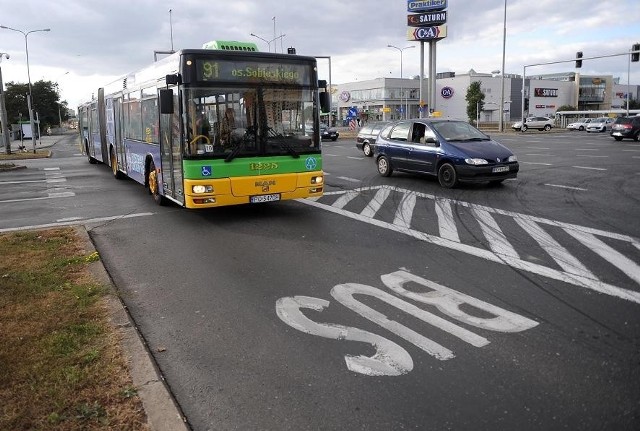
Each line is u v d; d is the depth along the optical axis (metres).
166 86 9.38
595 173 15.57
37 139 67.25
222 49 9.21
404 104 103.81
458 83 100.69
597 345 4.28
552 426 3.19
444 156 13.16
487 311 5.05
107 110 17.06
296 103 9.48
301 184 9.59
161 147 10.35
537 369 3.90
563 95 115.19
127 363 3.92
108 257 7.25
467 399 3.51
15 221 9.95
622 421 3.23
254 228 8.94
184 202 9.02
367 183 14.41
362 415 3.36
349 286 5.86
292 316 5.03
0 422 3.17
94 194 13.31
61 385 3.59
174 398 3.61
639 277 5.97
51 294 5.39
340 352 4.25
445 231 8.49
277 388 3.72
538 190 12.55
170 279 6.24
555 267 6.41
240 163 9.04
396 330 4.65
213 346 4.42
